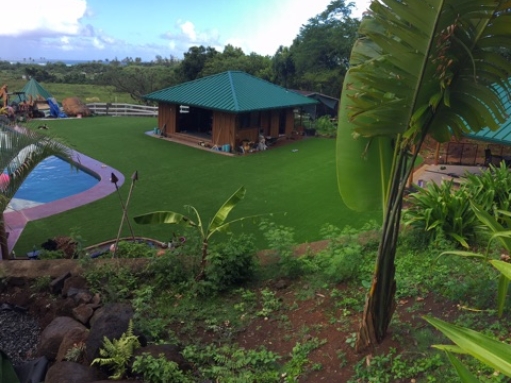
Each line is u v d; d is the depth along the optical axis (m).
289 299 5.19
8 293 5.43
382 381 3.41
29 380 3.81
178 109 24.27
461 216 6.36
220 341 4.45
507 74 2.75
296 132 25.39
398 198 3.28
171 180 16.05
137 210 12.64
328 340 4.18
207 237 5.75
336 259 5.35
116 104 34.03
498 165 14.37
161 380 3.50
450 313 4.20
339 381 3.57
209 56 42.06
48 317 4.91
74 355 3.91
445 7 2.45
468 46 2.61
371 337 3.77
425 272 5.18
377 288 3.62
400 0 2.52
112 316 4.07
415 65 2.66
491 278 4.62
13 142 6.15
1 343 4.57
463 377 1.68
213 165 18.52
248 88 23.41
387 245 3.45
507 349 1.64
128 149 21.44
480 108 2.83
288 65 38.06
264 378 3.73
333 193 14.21
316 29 35.03
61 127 26.84
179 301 5.29
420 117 2.85
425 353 3.58
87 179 17.11
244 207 12.86
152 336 4.36
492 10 2.43
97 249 9.25
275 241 6.10
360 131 2.98
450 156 16.64
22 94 30.98
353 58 3.50
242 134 21.56
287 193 14.34
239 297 5.38
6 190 6.21
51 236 10.66
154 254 6.20
